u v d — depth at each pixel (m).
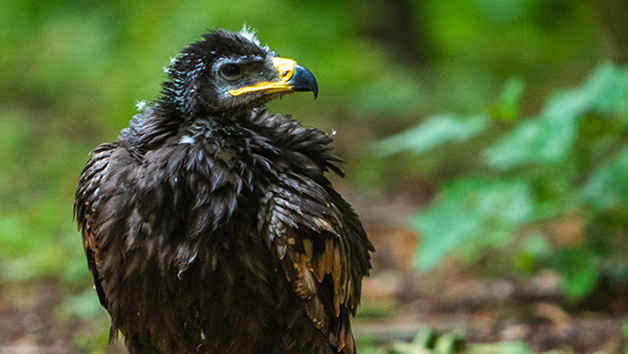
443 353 8.76
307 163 6.55
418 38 26.66
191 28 21.77
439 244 9.80
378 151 19.33
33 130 21.59
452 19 28.39
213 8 23.77
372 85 23.20
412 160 18.67
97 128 21.88
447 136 9.50
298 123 6.81
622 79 9.19
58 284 12.77
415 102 22.03
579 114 9.23
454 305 11.03
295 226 6.10
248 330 6.39
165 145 6.23
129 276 6.21
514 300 10.88
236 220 6.12
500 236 12.05
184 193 6.09
